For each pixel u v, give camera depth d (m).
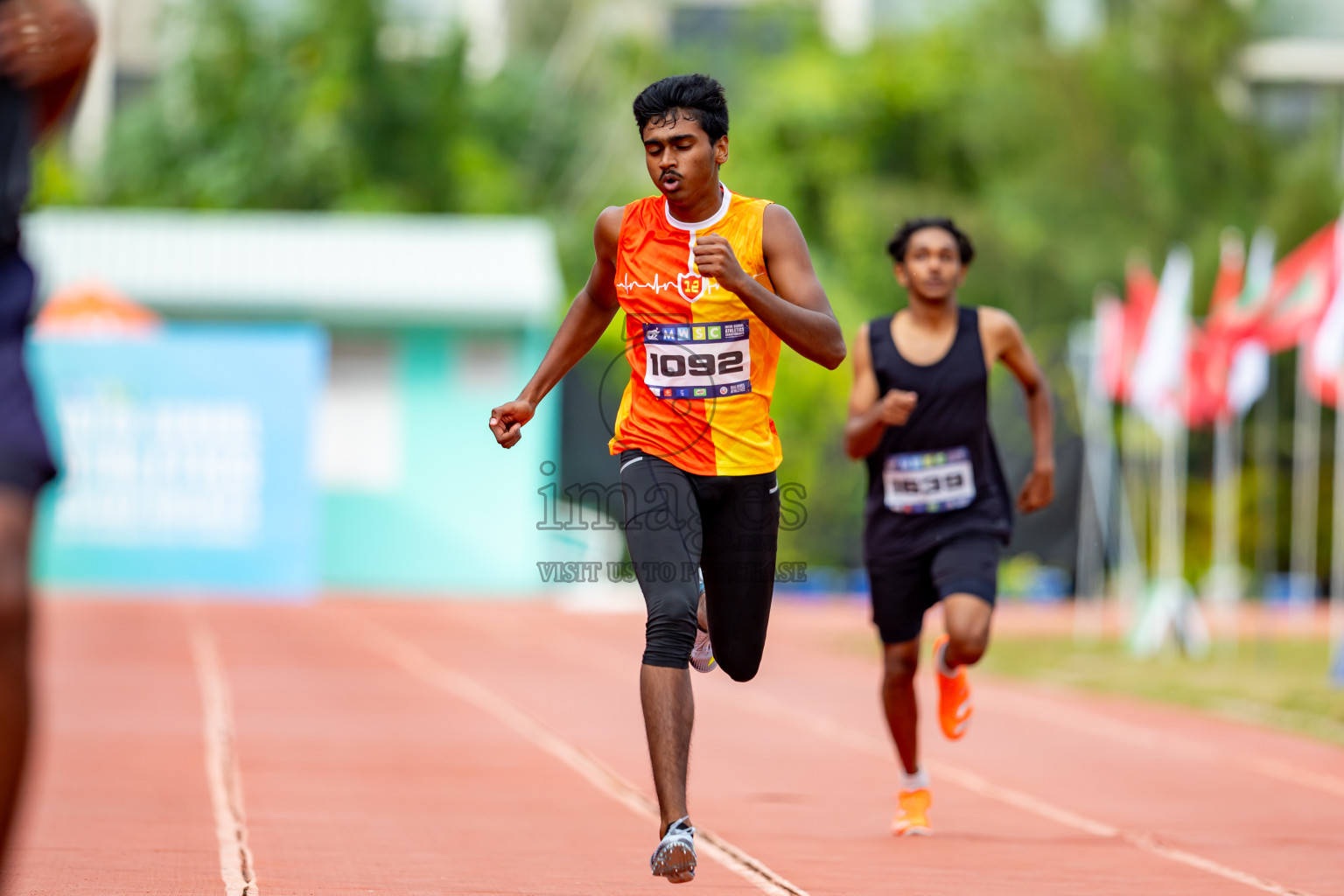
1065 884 15.52
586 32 122.06
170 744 25.02
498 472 74.69
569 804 20.12
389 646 45.94
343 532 74.19
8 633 8.29
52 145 9.60
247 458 66.62
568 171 114.31
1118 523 76.69
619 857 16.50
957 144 100.56
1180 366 45.12
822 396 81.19
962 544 18.38
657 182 13.47
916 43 102.75
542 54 128.50
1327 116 98.62
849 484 79.31
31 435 8.61
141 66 129.75
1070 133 95.31
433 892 14.35
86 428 65.88
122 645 42.78
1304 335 41.47
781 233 13.60
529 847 16.97
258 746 24.98
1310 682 38.69
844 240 96.06
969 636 17.84
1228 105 98.44
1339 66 124.19
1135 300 50.22
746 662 14.23
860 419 18.36
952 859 16.80
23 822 17.72
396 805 19.72
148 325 68.88
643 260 13.75
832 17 122.62
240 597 65.12
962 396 18.55
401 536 74.38
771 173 99.19
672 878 12.45
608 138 112.06
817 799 21.17
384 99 108.12
